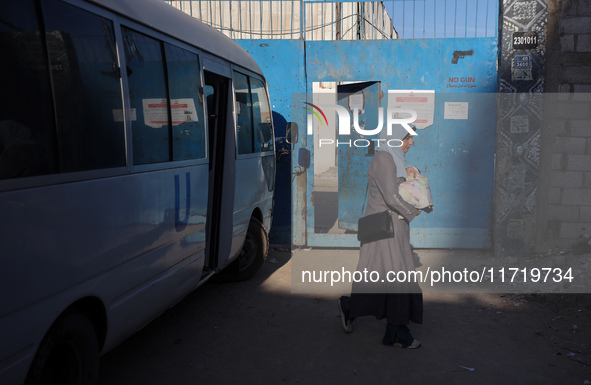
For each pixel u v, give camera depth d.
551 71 6.52
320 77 7.36
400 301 3.98
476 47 7.05
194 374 3.65
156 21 3.57
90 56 2.72
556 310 4.96
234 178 5.04
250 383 3.52
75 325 2.58
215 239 4.98
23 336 2.15
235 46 5.46
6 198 2.05
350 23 15.18
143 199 3.21
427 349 4.09
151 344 4.17
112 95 2.91
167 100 3.65
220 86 5.06
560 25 6.43
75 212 2.50
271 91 7.43
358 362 3.85
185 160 3.92
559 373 3.68
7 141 2.09
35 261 2.21
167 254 3.60
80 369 2.65
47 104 2.36
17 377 2.14
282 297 5.43
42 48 2.35
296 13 15.16
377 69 7.26
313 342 4.23
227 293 5.55
